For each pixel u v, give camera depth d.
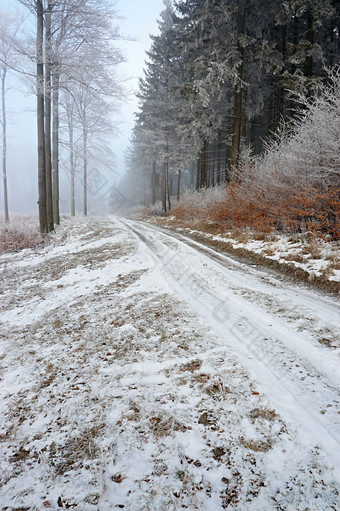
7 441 2.45
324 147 6.96
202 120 16.86
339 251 6.46
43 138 12.66
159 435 2.29
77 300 6.04
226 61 12.41
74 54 11.45
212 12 13.27
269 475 1.88
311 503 1.67
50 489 1.94
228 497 1.76
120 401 2.76
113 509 1.75
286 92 16.25
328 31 16.38
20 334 4.84
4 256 11.35
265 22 15.14
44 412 2.78
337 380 2.82
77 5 10.78
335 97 6.82
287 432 2.21
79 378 3.28
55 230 15.48
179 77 20.97
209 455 2.07
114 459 2.12
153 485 1.88
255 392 2.68
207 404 2.59
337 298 4.92
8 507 1.82
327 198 6.65
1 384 3.41
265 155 10.02
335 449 2.04
